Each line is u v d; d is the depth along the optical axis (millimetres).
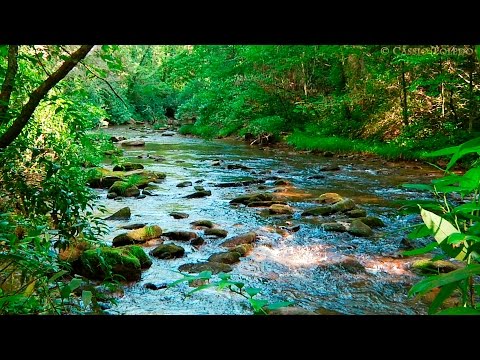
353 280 4391
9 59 2504
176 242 5480
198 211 7059
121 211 6574
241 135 18016
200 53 20406
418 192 8312
